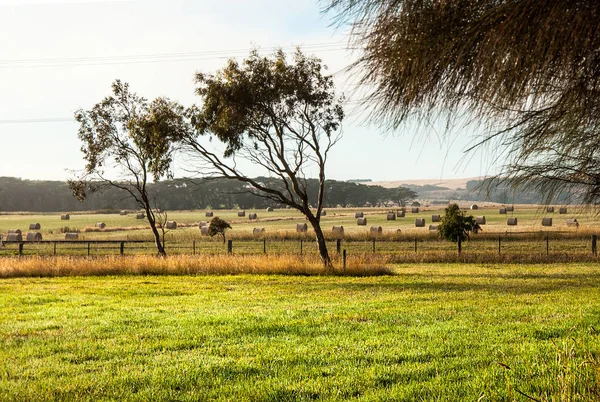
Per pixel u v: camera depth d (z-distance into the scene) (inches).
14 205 6899.6
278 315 496.4
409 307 542.3
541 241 1726.1
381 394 258.1
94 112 1195.3
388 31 105.0
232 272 990.4
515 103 105.3
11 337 413.1
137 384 289.3
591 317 441.4
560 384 192.5
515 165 114.5
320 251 1031.6
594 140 108.7
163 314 515.5
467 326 424.2
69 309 557.0
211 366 317.4
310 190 6063.0
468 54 102.3
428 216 3885.3
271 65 980.6
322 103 994.7
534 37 94.3
